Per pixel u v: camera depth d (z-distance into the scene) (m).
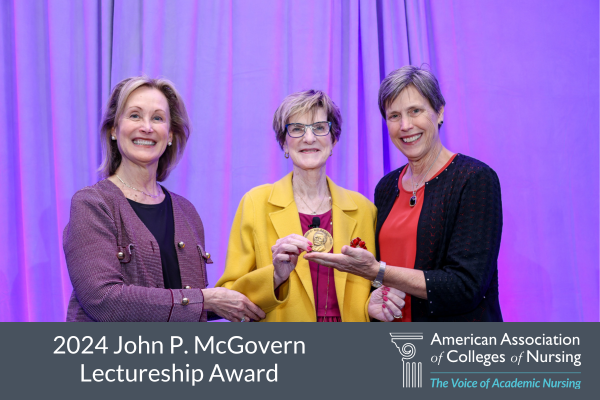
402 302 1.75
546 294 2.66
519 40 2.79
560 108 2.78
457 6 2.78
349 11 2.69
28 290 2.42
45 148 2.56
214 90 2.59
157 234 1.76
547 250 2.68
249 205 1.90
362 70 2.68
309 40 2.62
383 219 1.97
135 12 2.60
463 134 2.65
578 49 2.82
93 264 1.53
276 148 2.63
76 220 1.59
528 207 2.69
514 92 2.76
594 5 2.85
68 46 2.54
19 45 2.50
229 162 2.57
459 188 1.75
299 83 2.60
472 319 1.74
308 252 1.64
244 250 1.86
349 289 1.86
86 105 2.55
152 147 1.78
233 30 2.65
